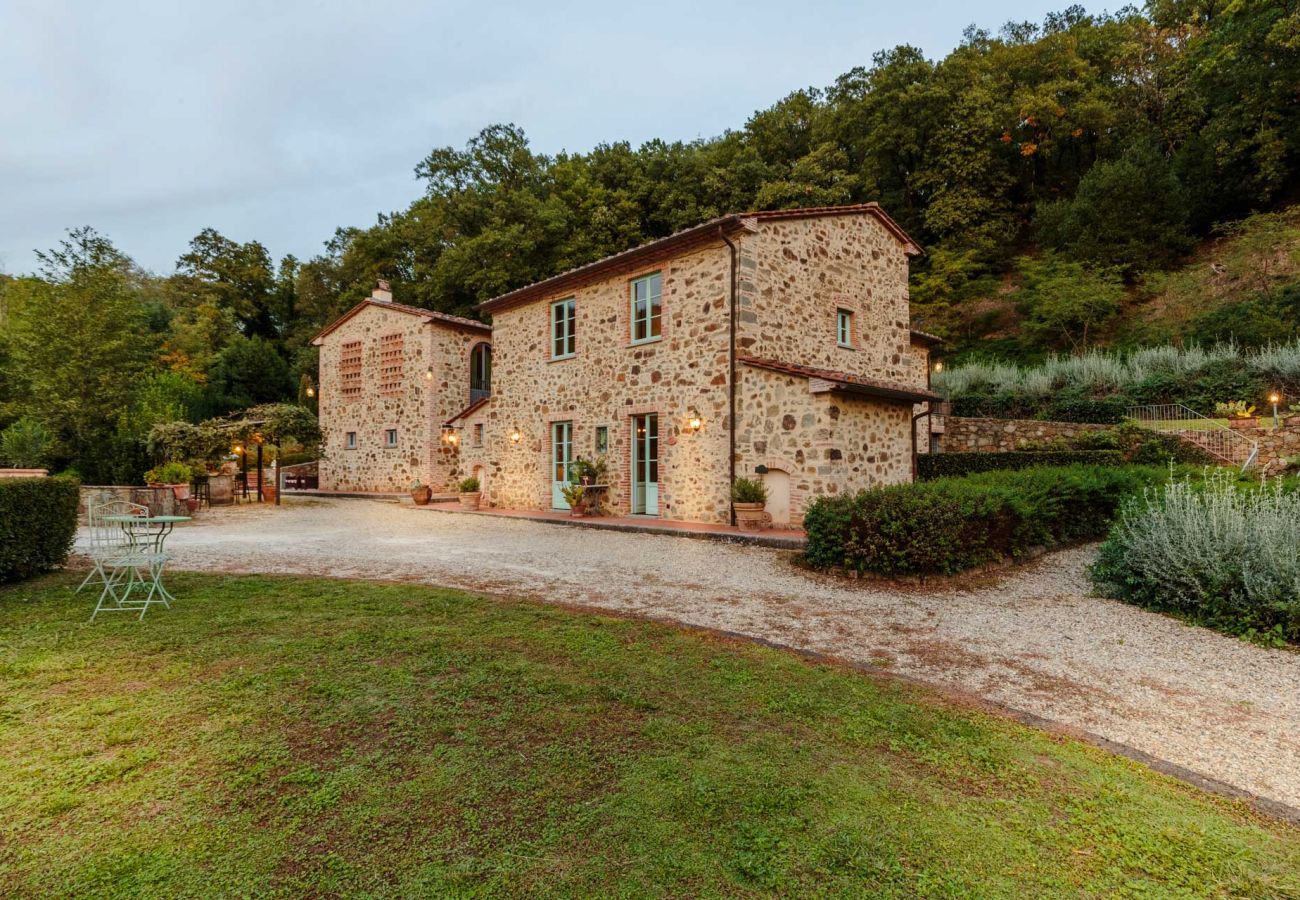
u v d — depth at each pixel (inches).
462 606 187.3
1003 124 1160.2
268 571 245.8
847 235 462.0
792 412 358.6
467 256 966.4
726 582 236.7
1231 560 185.9
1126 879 71.7
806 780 91.0
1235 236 952.9
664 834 76.6
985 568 252.8
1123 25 1309.1
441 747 98.6
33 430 540.7
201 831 76.2
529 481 533.6
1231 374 621.6
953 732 110.0
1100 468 349.7
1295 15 911.0
